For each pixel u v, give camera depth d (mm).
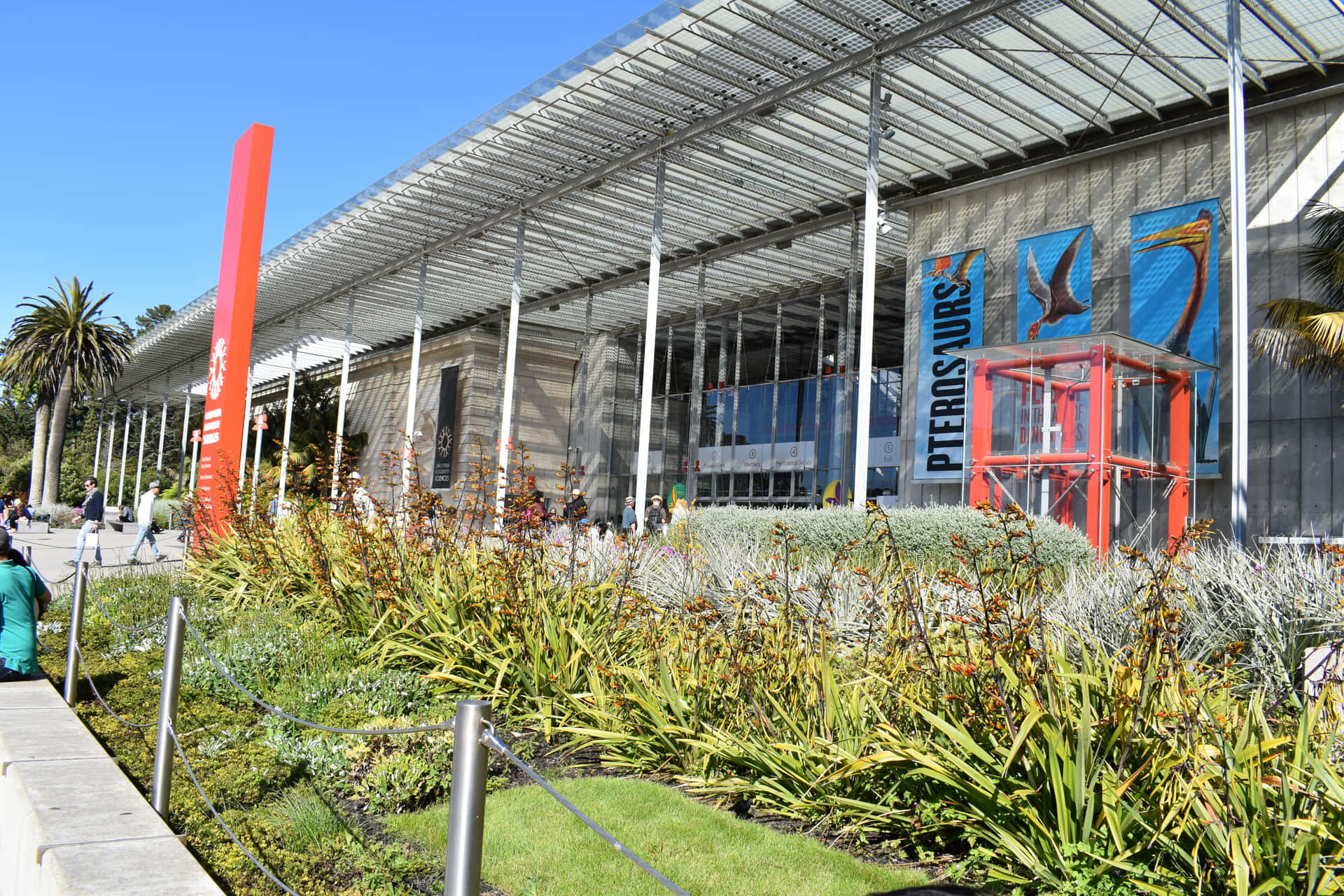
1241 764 3457
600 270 27734
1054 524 10969
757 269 25875
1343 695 4078
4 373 47125
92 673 8062
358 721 6066
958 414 18625
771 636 5934
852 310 21750
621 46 15023
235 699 7004
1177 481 14688
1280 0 12859
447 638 7266
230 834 4098
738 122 17359
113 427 62750
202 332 39031
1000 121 16891
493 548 8484
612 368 34188
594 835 4445
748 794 5000
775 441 26922
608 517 33281
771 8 13578
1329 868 2961
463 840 2328
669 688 5645
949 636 5172
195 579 11938
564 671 6488
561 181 20609
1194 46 13969
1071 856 3646
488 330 34312
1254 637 5992
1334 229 14203
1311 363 13828
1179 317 15914
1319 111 14789
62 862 3865
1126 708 3898
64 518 42625
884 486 23906
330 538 10680
